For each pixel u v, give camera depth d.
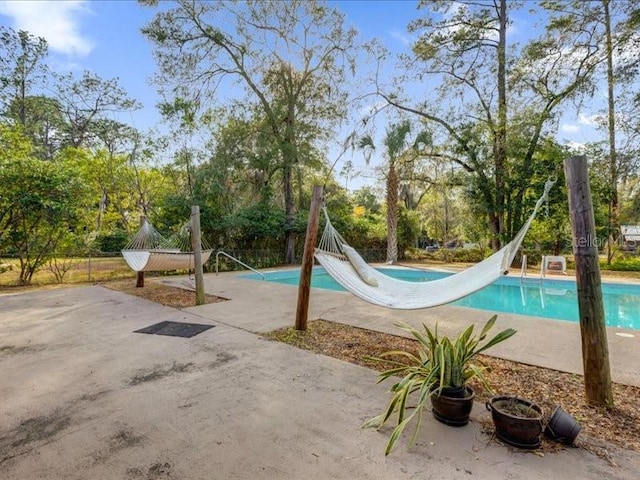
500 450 1.96
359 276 4.27
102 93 17.02
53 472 1.77
